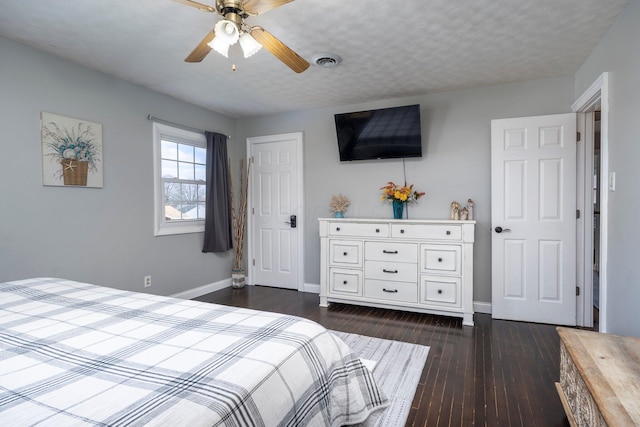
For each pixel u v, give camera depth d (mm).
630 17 1980
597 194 5109
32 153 2586
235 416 803
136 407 760
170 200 3803
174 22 2252
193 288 4051
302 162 4375
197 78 3230
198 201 4172
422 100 3732
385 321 3246
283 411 948
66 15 2158
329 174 4234
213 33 1812
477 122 3510
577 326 3092
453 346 2646
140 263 3408
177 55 2738
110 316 1376
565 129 3055
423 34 2422
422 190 3742
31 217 2582
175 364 970
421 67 2990
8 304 1533
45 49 2623
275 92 3645
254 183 4719
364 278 3598
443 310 3260
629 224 1956
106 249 3102
